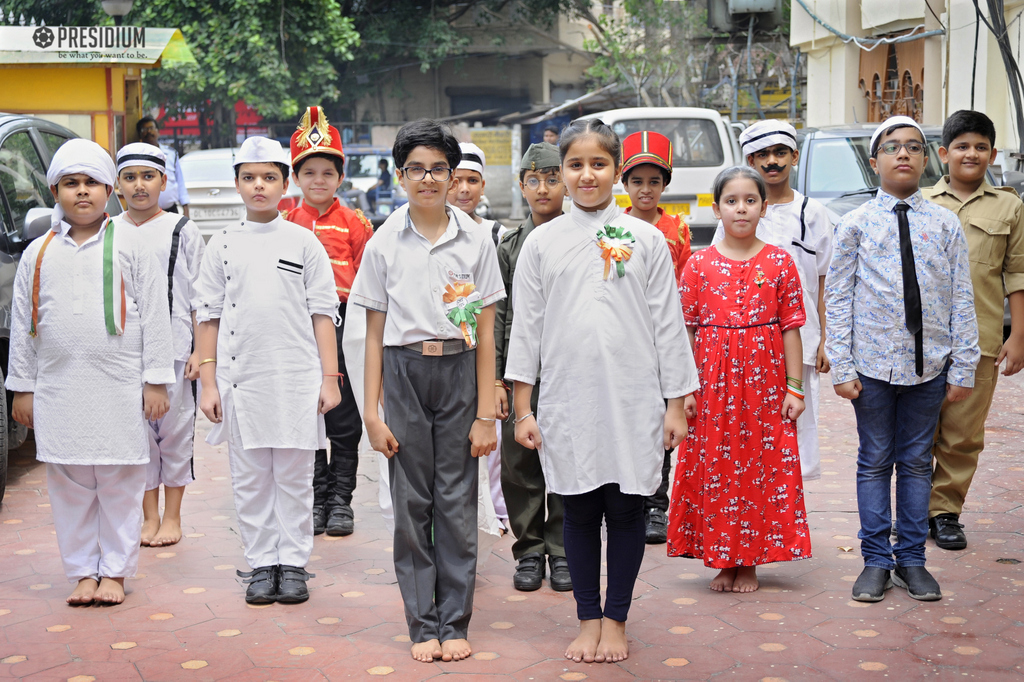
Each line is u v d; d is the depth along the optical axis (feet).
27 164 21.17
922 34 42.27
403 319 11.73
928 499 13.35
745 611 12.84
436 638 11.68
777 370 13.46
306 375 13.58
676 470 13.82
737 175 13.57
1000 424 22.45
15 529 16.57
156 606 13.26
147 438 13.52
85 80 34.76
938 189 15.78
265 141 13.79
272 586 13.41
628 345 11.31
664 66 79.71
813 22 56.39
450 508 11.84
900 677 10.84
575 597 11.79
